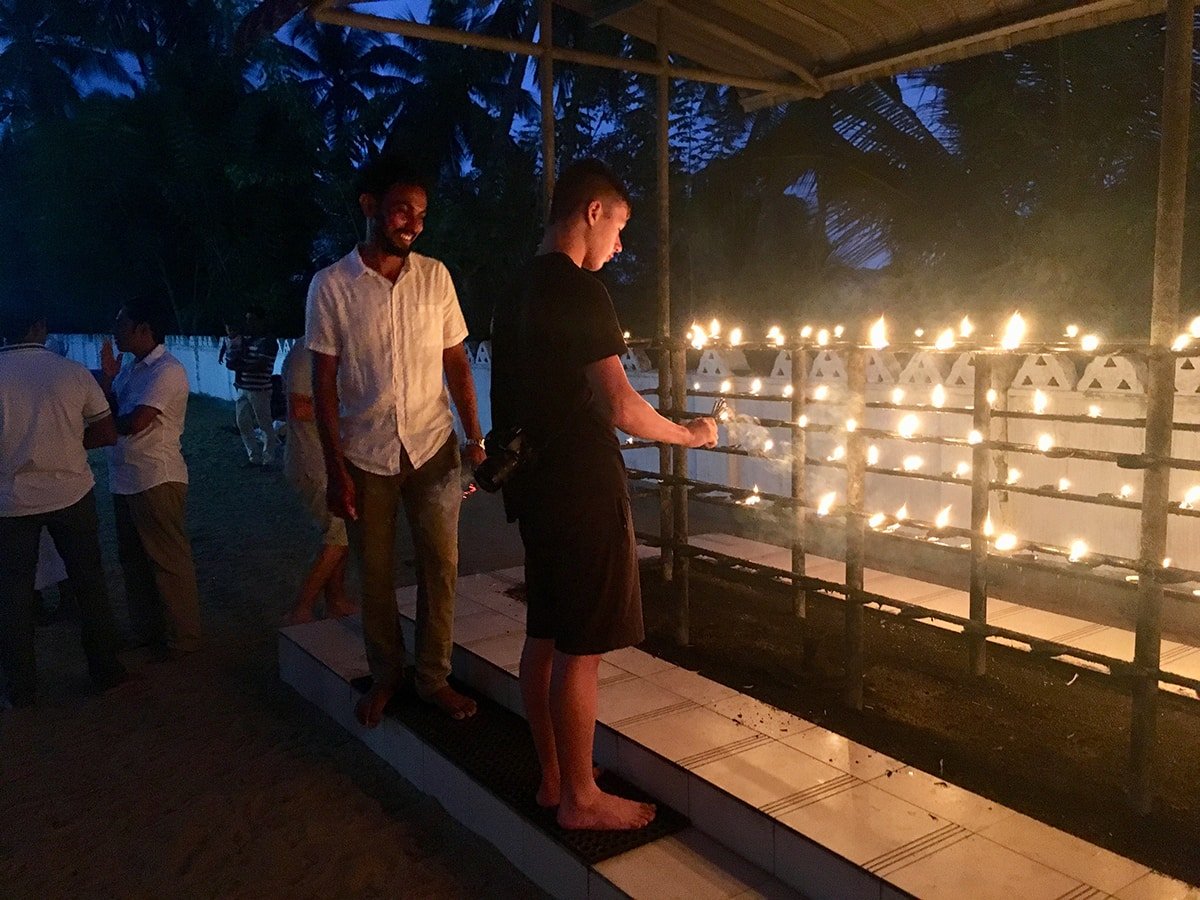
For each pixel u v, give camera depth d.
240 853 3.40
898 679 3.77
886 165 10.75
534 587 2.91
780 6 4.75
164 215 27.89
